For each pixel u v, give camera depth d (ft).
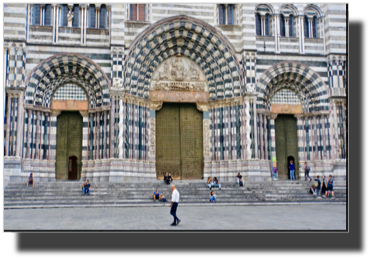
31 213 71.72
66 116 116.98
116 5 112.27
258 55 121.08
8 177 99.55
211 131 122.52
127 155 110.52
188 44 121.80
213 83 123.44
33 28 110.93
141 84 117.60
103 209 79.46
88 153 114.73
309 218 63.82
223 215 68.64
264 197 96.02
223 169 118.01
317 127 123.44
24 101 107.24
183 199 92.79
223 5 123.75
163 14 117.29
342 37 124.26
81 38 113.50
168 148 122.31
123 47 111.55
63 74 113.91
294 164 126.31
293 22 126.93
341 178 117.19
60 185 95.09
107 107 110.93
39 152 110.93
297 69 122.93
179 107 124.88
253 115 114.93
